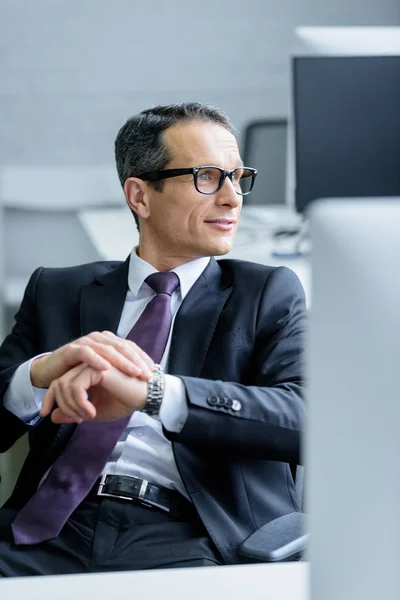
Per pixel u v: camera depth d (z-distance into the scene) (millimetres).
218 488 1867
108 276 2154
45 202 5566
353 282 829
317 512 876
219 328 1997
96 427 1926
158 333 1985
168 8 5723
